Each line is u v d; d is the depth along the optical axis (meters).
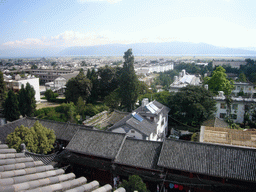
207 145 25.41
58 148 34.25
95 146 29.25
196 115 45.72
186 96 46.66
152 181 25.47
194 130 46.66
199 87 50.62
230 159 23.47
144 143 28.27
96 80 82.50
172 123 51.62
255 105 50.12
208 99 46.78
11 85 85.06
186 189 24.69
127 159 26.62
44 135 29.12
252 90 73.69
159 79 124.44
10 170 8.52
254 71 112.50
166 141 27.19
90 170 29.94
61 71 143.50
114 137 29.92
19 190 6.77
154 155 26.39
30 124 38.31
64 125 36.59
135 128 33.41
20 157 10.16
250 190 21.81
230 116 51.50
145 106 41.19
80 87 71.50
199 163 23.81
